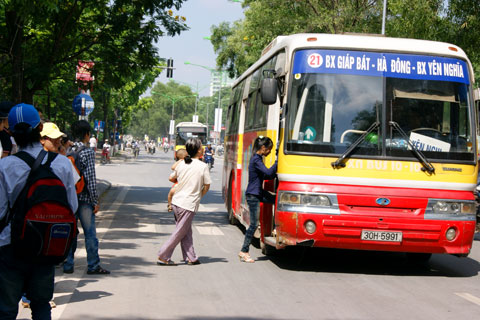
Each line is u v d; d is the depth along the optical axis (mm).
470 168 9344
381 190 9117
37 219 4500
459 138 9398
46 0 12562
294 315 6742
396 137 9273
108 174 34656
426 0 22016
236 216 14023
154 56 19016
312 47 9539
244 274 9070
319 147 9227
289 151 9266
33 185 4578
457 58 9664
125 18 18078
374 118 9305
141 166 46000
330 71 9453
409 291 8266
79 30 18281
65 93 40188
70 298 7207
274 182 10062
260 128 11445
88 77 19094
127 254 10383
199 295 7578
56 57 17734
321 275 9266
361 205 9086
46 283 4688
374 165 9164
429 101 9430
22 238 4477
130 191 24141
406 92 9430
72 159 8258
